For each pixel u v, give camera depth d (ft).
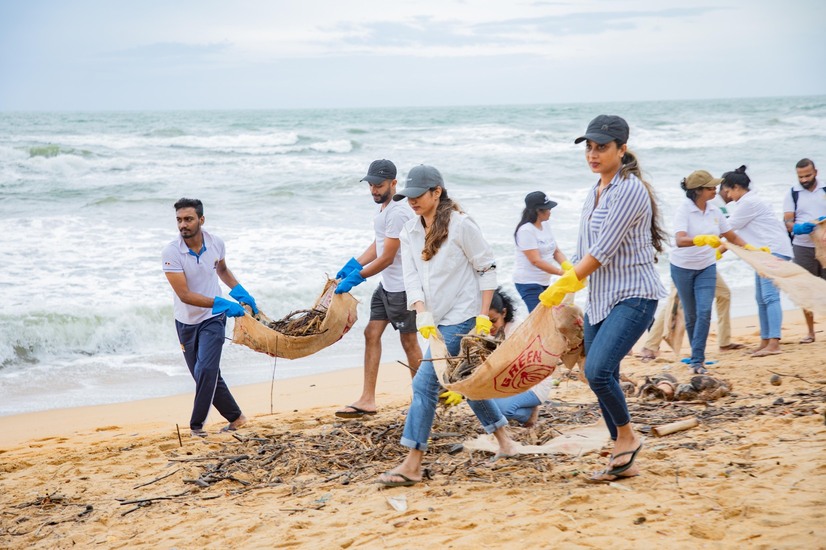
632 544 10.75
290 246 50.08
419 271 14.51
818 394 19.29
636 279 12.61
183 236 19.63
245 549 12.11
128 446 19.43
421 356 20.65
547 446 15.83
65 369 31.55
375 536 12.03
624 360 28.04
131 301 37.47
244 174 86.53
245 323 19.66
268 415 23.29
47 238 51.47
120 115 258.37
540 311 12.56
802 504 11.61
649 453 15.08
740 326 34.94
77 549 12.77
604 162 12.63
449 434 17.52
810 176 26.21
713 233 23.71
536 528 11.59
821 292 12.80
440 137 131.75
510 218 60.44
